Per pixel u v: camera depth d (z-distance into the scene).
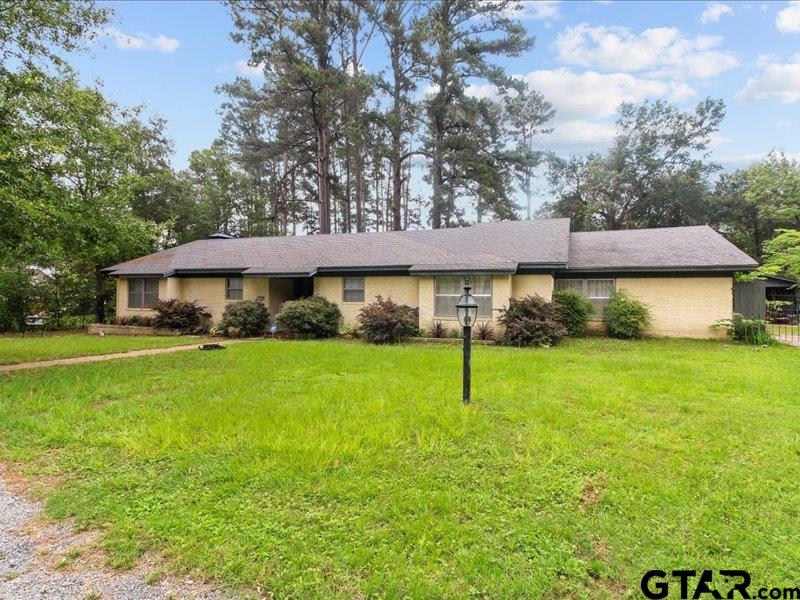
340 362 8.49
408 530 2.69
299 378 7.06
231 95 26.42
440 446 3.98
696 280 12.52
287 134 28.11
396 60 26.83
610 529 2.71
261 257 16.89
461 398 5.54
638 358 8.80
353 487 3.23
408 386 6.25
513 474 3.45
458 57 24.48
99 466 3.70
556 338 11.54
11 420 4.88
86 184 9.56
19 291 16.89
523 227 15.77
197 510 2.98
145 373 7.61
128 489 3.31
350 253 15.78
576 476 3.42
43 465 3.79
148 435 4.31
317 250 16.73
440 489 3.22
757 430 4.42
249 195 27.34
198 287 17.38
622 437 4.20
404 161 30.92
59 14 8.77
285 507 2.99
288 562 2.44
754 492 3.15
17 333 16.52
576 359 8.71
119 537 2.71
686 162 29.84
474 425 4.53
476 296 12.87
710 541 2.59
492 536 2.65
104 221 9.34
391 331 12.43
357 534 2.68
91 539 2.71
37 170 8.16
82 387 6.42
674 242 13.88
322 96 23.25
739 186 29.39
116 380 6.96
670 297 12.78
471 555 2.46
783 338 12.94
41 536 2.75
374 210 37.16
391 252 15.12
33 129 8.37
